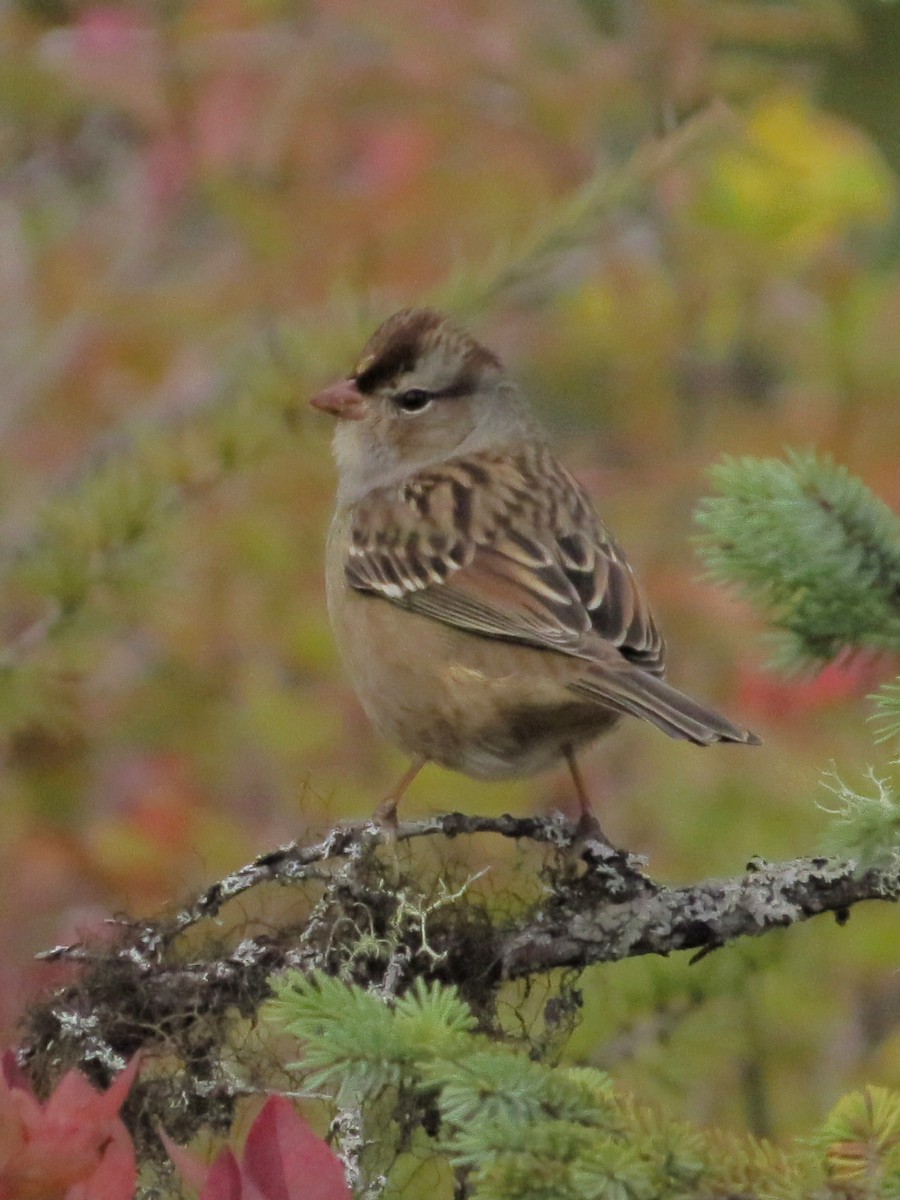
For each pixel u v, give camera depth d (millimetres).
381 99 12891
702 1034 8383
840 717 11062
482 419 10094
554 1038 7168
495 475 9570
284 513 12141
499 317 13734
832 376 13148
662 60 12539
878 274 14055
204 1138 7543
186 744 11836
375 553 9211
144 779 11672
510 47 12680
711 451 13000
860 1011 10250
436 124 12844
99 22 13062
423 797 11594
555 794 11562
